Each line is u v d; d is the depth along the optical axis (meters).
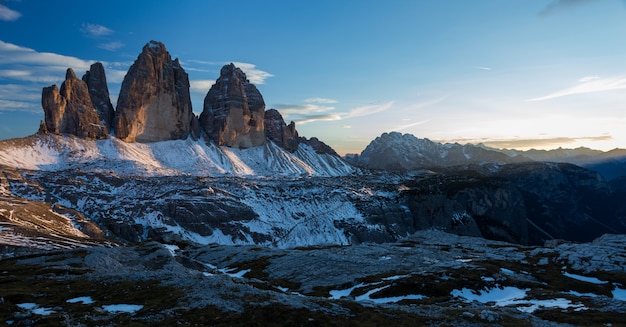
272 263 122.81
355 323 52.28
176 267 110.94
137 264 116.00
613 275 100.38
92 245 191.00
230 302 58.59
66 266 98.62
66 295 67.31
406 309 60.66
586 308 68.62
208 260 146.62
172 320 51.16
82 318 51.59
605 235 147.38
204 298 60.53
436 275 90.25
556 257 122.81
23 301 62.84
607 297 78.31
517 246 167.25
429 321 54.62
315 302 60.38
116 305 60.53
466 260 122.12
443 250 156.25
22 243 165.50
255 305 56.47
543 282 96.06
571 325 58.16
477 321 55.31
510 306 72.06
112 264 109.81
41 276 85.94
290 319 51.97
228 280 73.81
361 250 145.62
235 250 154.88
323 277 100.69
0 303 59.69
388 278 93.56
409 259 122.69
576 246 134.62
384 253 137.38
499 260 121.56
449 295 79.81
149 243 168.50
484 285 86.38
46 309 57.59
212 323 50.44
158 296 64.25
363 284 91.56
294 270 110.50
